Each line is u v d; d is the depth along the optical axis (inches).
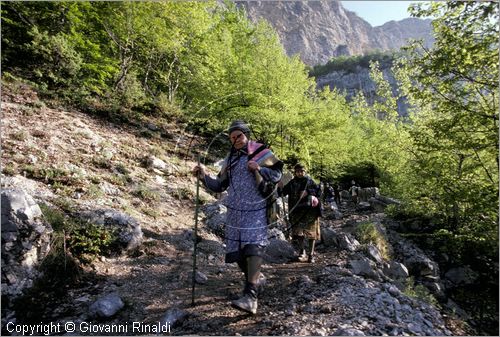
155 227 212.4
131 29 542.9
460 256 317.1
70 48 465.1
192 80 661.9
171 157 370.6
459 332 125.4
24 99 350.6
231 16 918.4
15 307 128.3
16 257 138.5
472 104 257.1
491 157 289.0
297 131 488.7
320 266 192.2
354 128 775.7
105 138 340.8
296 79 567.8
